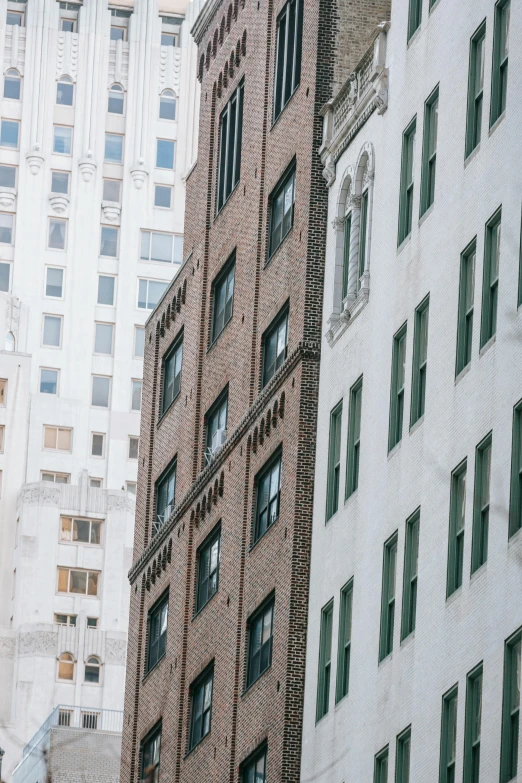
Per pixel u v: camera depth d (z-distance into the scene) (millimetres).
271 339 69250
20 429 175625
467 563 50062
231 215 75750
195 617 73438
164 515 80812
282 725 61469
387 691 54375
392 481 56062
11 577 171375
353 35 67688
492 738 47281
